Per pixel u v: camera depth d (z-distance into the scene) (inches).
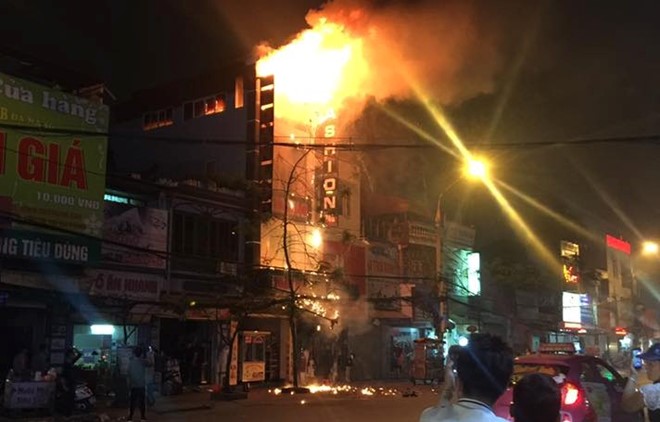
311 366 1124.5
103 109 834.8
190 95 1267.2
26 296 759.7
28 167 749.3
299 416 642.8
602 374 383.6
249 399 821.9
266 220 1061.1
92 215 809.5
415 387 1060.5
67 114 793.6
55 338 796.6
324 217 1191.6
